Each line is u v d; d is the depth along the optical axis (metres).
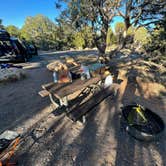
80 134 3.53
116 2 9.09
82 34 11.42
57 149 3.06
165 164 2.95
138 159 2.99
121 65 10.73
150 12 10.03
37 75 7.88
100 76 5.12
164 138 3.63
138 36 16.27
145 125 3.78
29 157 2.82
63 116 4.08
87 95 4.79
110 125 3.93
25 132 3.44
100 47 11.07
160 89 6.75
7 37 11.23
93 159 2.89
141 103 5.33
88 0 9.09
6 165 2.57
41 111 4.29
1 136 3.23
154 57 10.95
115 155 3.03
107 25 10.27
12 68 9.12
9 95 5.25
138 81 7.41
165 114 4.77
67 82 4.25
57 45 38.06
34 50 17.36
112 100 5.25
